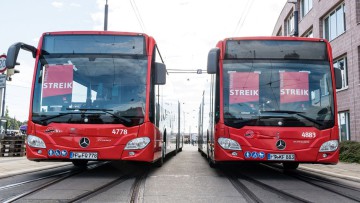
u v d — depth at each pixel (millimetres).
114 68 9516
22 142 17734
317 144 9156
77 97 9250
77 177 9375
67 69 9461
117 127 8984
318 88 9688
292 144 9117
